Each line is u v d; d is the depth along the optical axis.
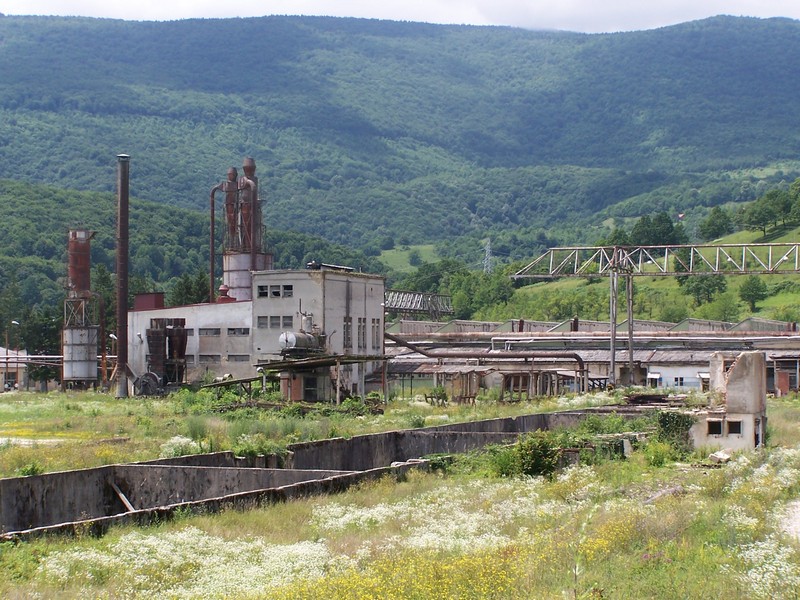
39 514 29.05
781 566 19.44
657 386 96.00
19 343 139.12
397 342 94.19
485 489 32.19
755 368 42.53
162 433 48.50
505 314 176.25
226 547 22.83
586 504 28.52
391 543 22.98
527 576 18.55
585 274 87.25
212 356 88.56
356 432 48.69
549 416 54.62
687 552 20.98
